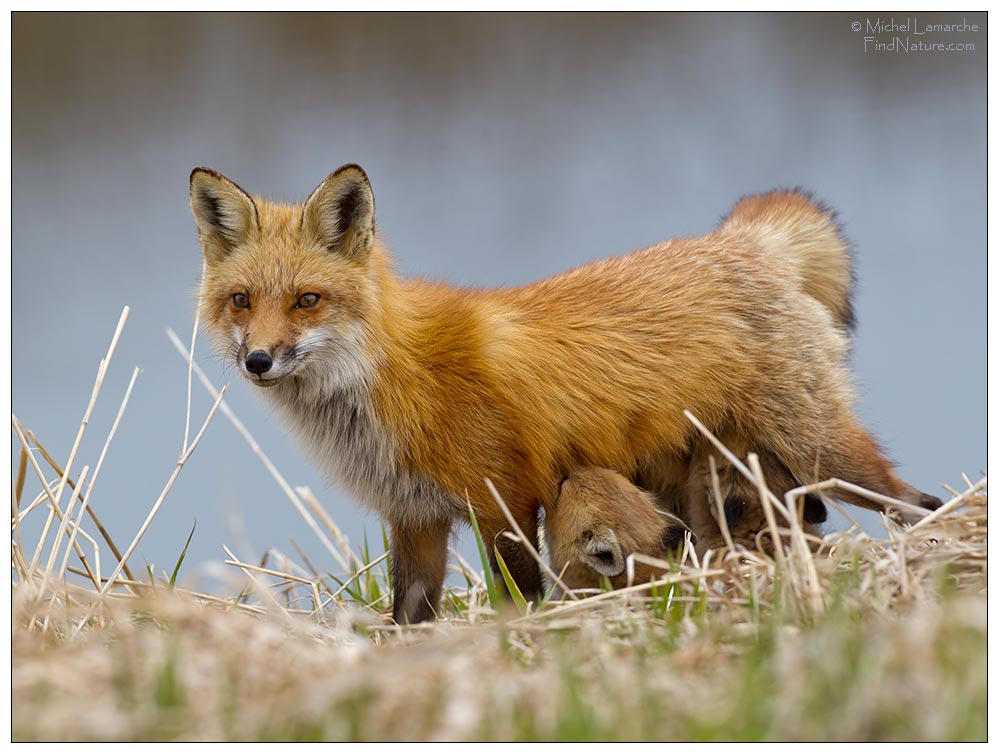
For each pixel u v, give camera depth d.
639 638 8.38
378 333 11.55
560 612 9.14
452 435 11.57
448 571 13.88
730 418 12.79
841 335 13.68
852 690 6.66
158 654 7.88
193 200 11.76
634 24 41.53
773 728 6.46
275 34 35.62
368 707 6.96
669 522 12.70
